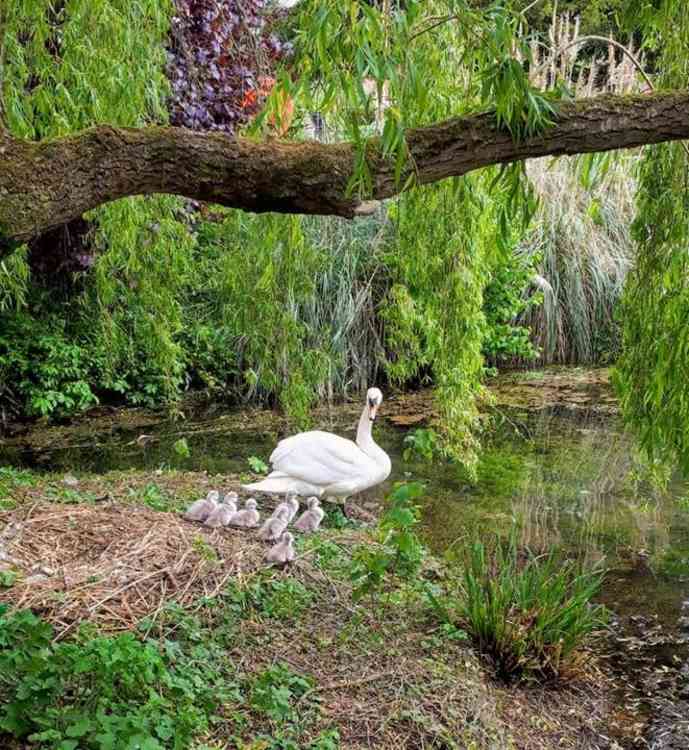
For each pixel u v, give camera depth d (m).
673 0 4.32
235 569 4.58
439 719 3.75
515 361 12.47
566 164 12.51
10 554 4.31
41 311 10.37
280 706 3.48
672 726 4.13
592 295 12.51
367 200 2.82
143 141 2.60
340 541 5.46
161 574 4.35
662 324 4.45
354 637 4.27
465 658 4.32
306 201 2.77
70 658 3.08
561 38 11.23
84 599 3.96
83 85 4.88
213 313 10.68
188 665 3.65
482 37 2.97
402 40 2.82
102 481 6.28
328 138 6.38
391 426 9.36
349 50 2.81
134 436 9.19
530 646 4.46
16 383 10.01
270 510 5.99
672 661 4.74
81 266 9.15
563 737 3.99
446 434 6.22
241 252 5.56
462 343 5.80
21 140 2.52
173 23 6.70
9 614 3.68
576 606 4.58
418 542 5.75
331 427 9.34
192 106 7.03
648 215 4.53
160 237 5.68
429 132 2.87
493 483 7.63
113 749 2.80
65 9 5.09
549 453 8.62
